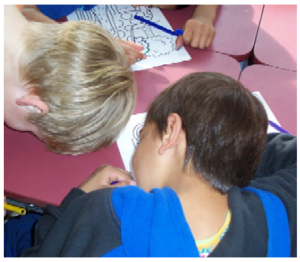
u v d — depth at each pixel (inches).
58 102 23.2
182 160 20.7
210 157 19.9
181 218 17.8
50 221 25.0
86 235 20.1
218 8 41.4
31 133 28.4
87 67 22.8
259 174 27.2
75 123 24.3
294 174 24.8
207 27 36.6
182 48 36.3
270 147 27.8
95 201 20.9
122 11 40.1
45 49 23.0
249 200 20.3
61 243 22.0
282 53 36.3
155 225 17.5
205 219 18.8
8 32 23.6
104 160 27.3
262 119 21.2
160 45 36.4
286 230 19.8
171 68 34.2
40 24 25.1
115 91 23.9
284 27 39.3
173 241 17.0
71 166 26.7
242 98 20.6
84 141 25.9
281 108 31.1
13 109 25.7
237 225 17.8
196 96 20.9
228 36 37.9
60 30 24.1
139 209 19.0
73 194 23.9
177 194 19.9
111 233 19.4
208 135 19.7
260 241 18.4
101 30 25.4
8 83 24.3
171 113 21.4
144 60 34.8
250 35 38.1
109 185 26.0
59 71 22.6
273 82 33.3
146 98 31.2
